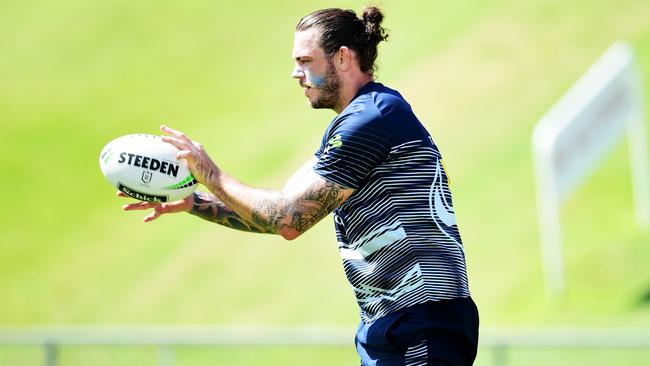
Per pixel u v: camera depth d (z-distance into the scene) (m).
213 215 14.85
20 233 64.44
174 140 13.42
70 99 78.56
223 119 70.81
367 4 13.74
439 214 13.06
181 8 86.75
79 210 66.06
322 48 13.38
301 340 31.50
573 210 46.50
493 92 58.44
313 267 51.09
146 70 79.88
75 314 54.12
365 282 13.19
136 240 60.59
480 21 66.88
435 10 71.75
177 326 49.50
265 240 55.41
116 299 54.47
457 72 61.88
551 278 40.97
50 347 32.22
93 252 60.62
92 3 90.44
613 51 48.31
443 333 12.85
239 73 76.25
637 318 37.41
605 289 40.47
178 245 58.38
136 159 13.97
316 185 12.91
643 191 44.47
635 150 44.75
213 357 41.66
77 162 71.38
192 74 78.00
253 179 61.50
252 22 82.44
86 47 84.69
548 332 34.06
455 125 56.72
